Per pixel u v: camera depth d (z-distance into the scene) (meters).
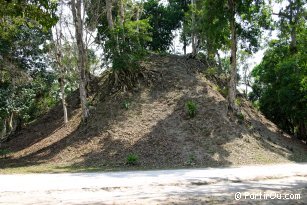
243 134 23.97
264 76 34.00
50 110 36.97
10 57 27.14
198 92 28.59
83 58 29.70
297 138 32.88
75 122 29.84
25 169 19.39
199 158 20.61
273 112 34.91
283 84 30.41
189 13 34.09
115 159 21.44
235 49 25.44
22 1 8.97
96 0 33.78
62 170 18.42
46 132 31.86
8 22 18.02
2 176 15.40
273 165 19.59
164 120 25.36
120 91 29.77
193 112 25.31
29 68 29.62
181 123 24.78
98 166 20.28
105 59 30.92
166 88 29.61
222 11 24.48
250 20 25.16
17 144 31.67
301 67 28.42
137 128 24.92
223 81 33.19
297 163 21.14
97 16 33.22
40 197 9.61
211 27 24.88
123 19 29.80
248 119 27.91
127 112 27.06
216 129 23.84
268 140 25.73
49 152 24.92
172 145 22.23
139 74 30.91
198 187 11.55
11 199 9.34
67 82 42.56
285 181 13.19
